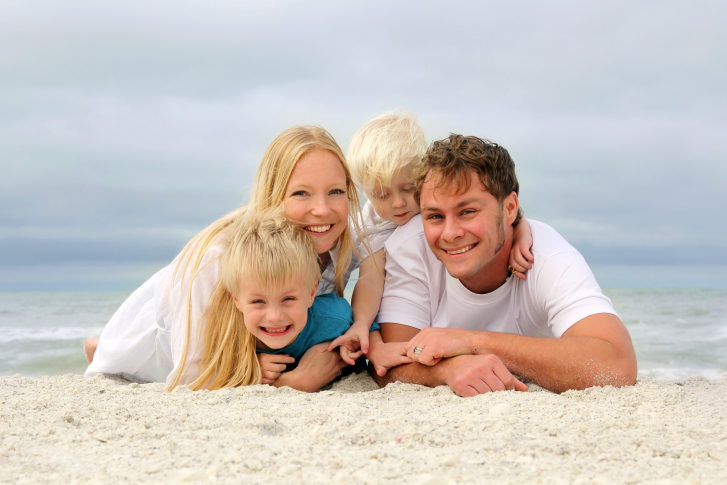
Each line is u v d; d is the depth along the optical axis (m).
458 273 3.05
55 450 1.79
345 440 1.85
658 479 1.52
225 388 2.80
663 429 2.01
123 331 3.66
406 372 3.03
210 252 3.10
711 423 2.11
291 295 2.85
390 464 1.61
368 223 4.20
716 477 1.54
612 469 1.60
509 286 3.31
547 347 2.79
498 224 3.00
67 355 8.53
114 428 2.04
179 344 3.11
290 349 3.13
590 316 2.88
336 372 3.16
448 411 2.29
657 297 20.61
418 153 3.73
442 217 2.99
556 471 1.58
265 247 2.81
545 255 3.14
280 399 2.53
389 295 3.56
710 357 8.61
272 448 1.75
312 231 3.23
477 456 1.68
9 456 1.71
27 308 17.94
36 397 2.58
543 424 2.05
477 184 2.90
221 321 3.01
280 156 3.22
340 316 3.24
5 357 8.40
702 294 21.67
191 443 1.81
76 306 18.47
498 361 2.79
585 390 2.66
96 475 1.54
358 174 3.88
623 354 2.77
